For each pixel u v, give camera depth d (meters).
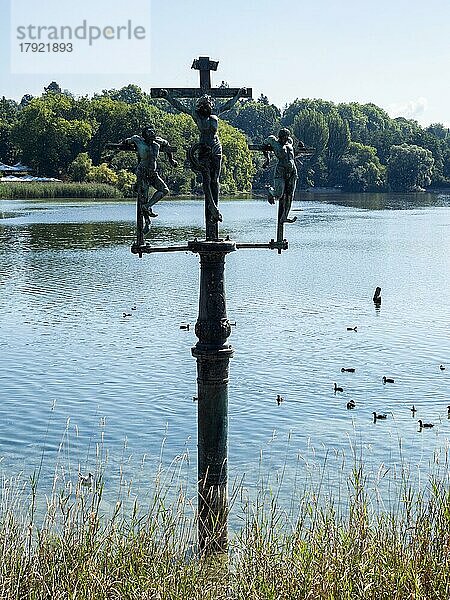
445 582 8.47
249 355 29.03
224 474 11.30
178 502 11.20
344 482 16.81
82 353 29.00
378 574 8.69
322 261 60.47
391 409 22.97
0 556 9.22
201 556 10.02
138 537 9.77
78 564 9.20
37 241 70.56
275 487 16.56
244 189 169.12
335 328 34.19
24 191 140.25
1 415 21.92
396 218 110.50
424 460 18.53
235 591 9.04
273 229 87.44
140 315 36.69
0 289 44.00
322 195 190.25
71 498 15.55
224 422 11.27
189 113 11.10
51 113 165.88
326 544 9.25
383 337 32.44
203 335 11.16
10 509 11.02
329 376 26.33
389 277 51.50
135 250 10.91
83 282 47.12
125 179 146.25
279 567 9.07
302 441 20.17
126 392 24.28
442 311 38.66
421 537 9.16
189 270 53.16
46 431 20.73
